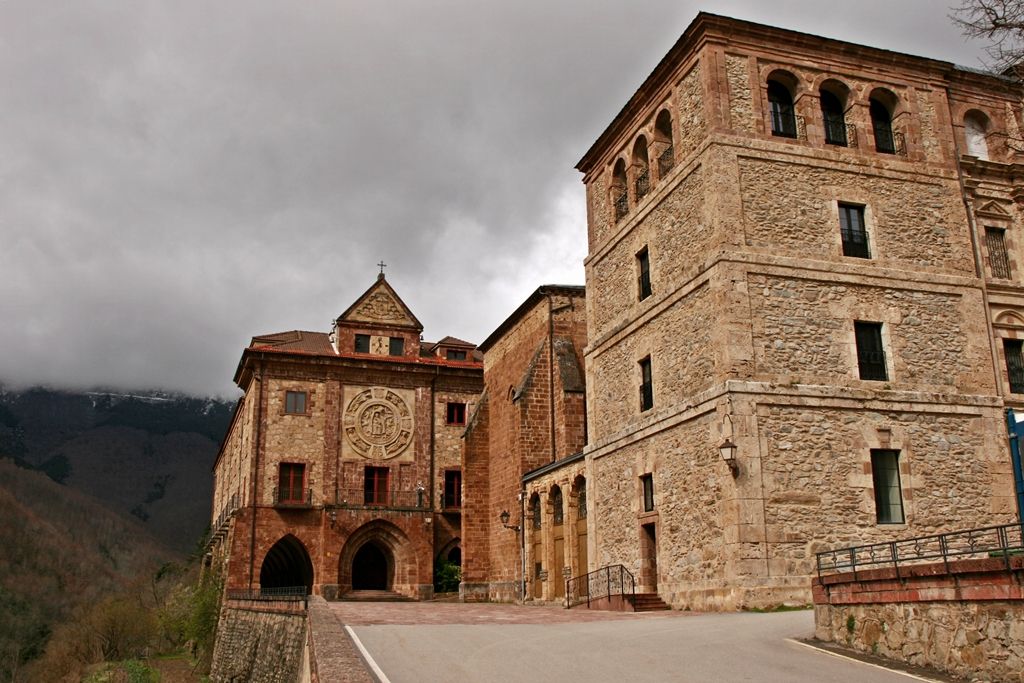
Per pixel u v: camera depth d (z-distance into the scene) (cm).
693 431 2288
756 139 2384
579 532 3128
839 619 1410
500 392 4356
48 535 10838
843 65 2534
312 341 5341
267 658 2422
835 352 2267
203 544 7400
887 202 2461
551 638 1559
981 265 2503
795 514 2092
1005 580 1084
